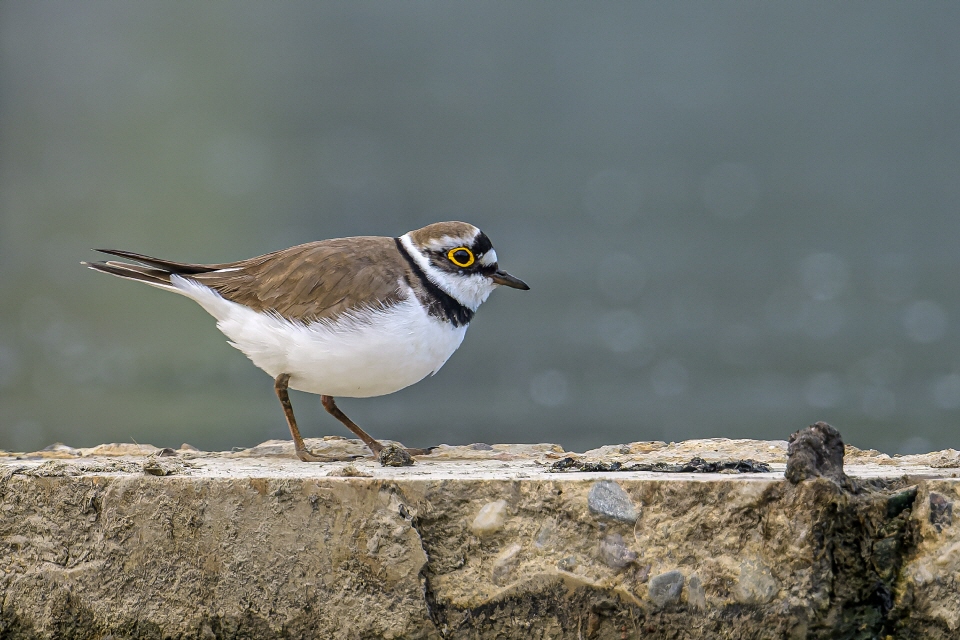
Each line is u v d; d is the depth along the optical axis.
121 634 5.39
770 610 4.90
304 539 5.25
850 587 4.95
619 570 5.05
